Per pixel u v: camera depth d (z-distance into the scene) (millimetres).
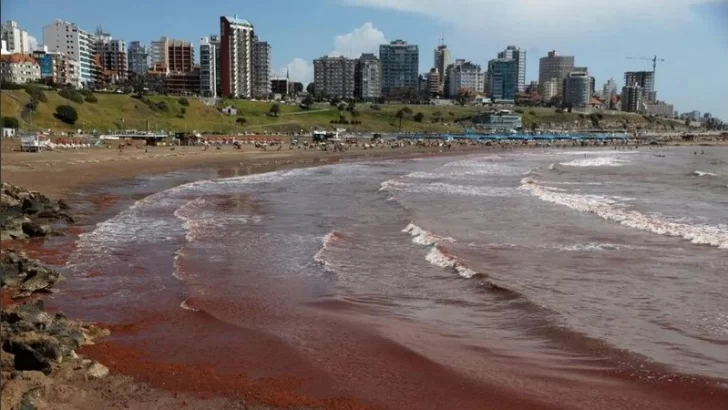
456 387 12414
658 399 11773
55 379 11586
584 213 36875
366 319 16953
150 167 72250
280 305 18234
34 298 18453
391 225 32688
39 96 113312
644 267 22609
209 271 22359
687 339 15094
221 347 14609
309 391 12203
